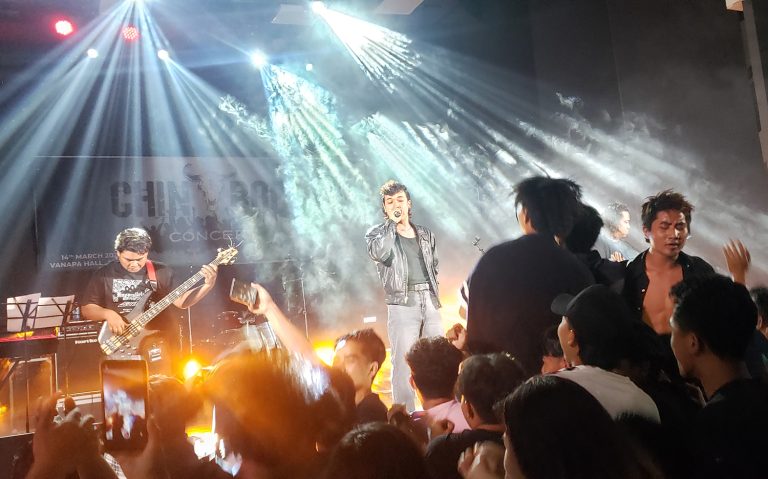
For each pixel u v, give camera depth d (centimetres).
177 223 884
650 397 210
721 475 185
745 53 756
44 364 652
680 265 343
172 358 566
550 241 275
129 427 202
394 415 254
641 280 343
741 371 208
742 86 759
